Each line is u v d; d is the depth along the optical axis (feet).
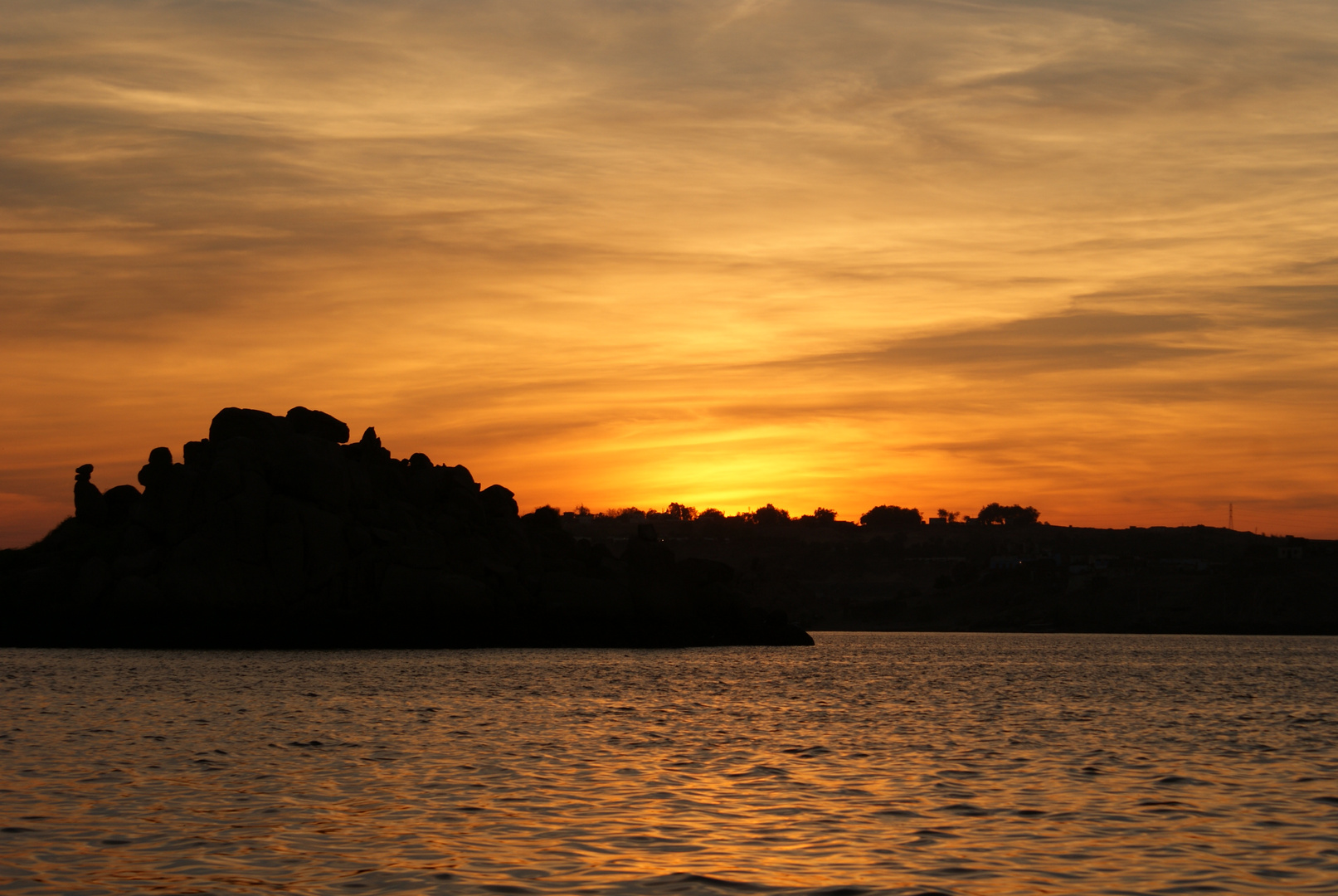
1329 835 75.77
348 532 365.61
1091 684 241.76
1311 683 250.16
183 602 338.54
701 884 61.98
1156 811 83.76
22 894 59.72
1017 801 87.76
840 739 129.29
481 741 123.75
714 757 111.86
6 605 341.21
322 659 291.79
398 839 72.79
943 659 368.27
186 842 71.56
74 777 95.35
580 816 80.12
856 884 62.23
